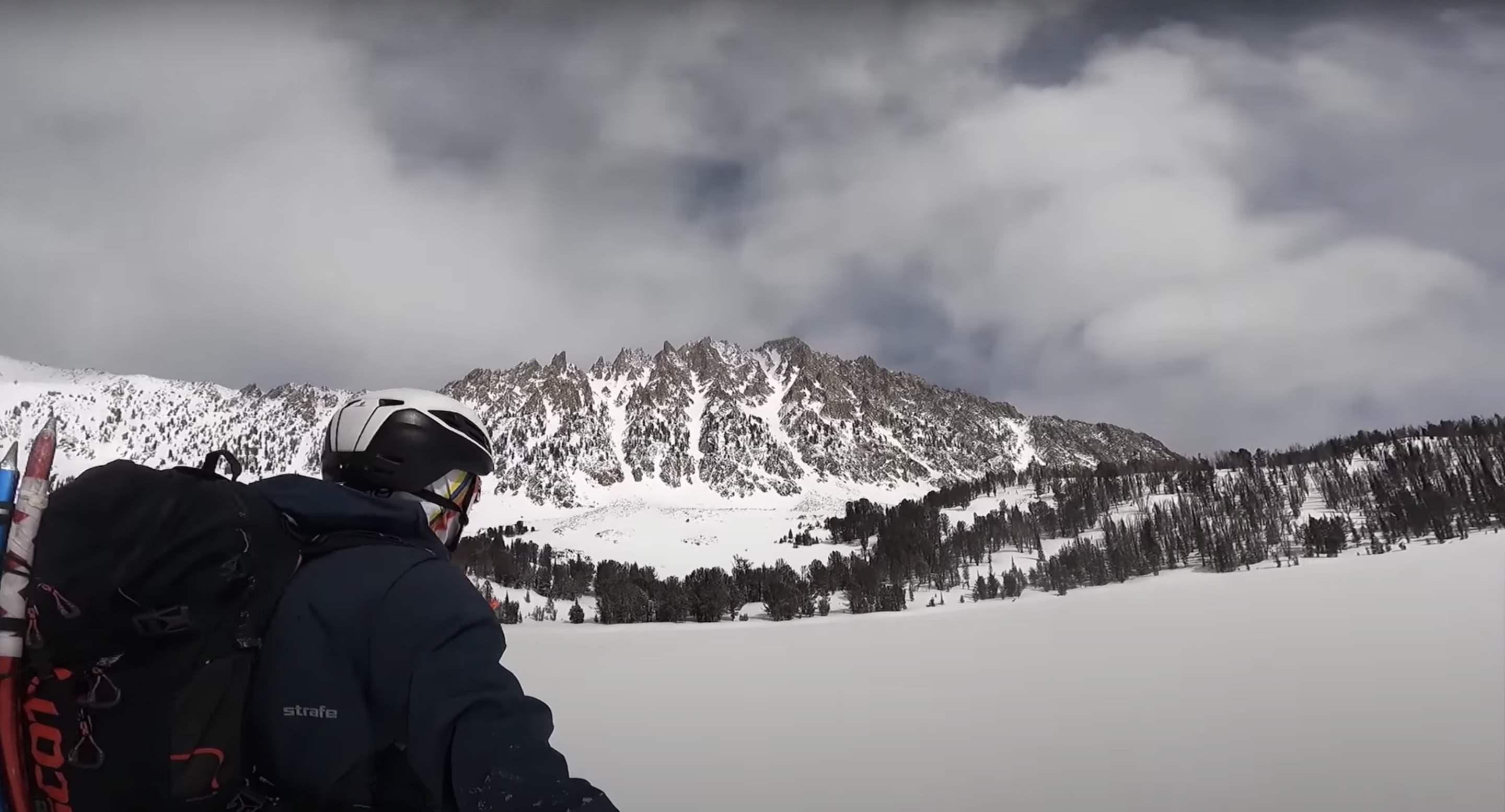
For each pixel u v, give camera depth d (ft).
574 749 41.22
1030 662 70.74
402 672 4.65
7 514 4.53
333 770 4.61
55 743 4.33
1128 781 29.50
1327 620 81.30
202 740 4.47
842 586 266.98
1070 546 302.45
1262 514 276.41
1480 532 192.54
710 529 652.89
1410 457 296.92
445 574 5.16
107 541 4.26
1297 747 32.86
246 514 4.87
